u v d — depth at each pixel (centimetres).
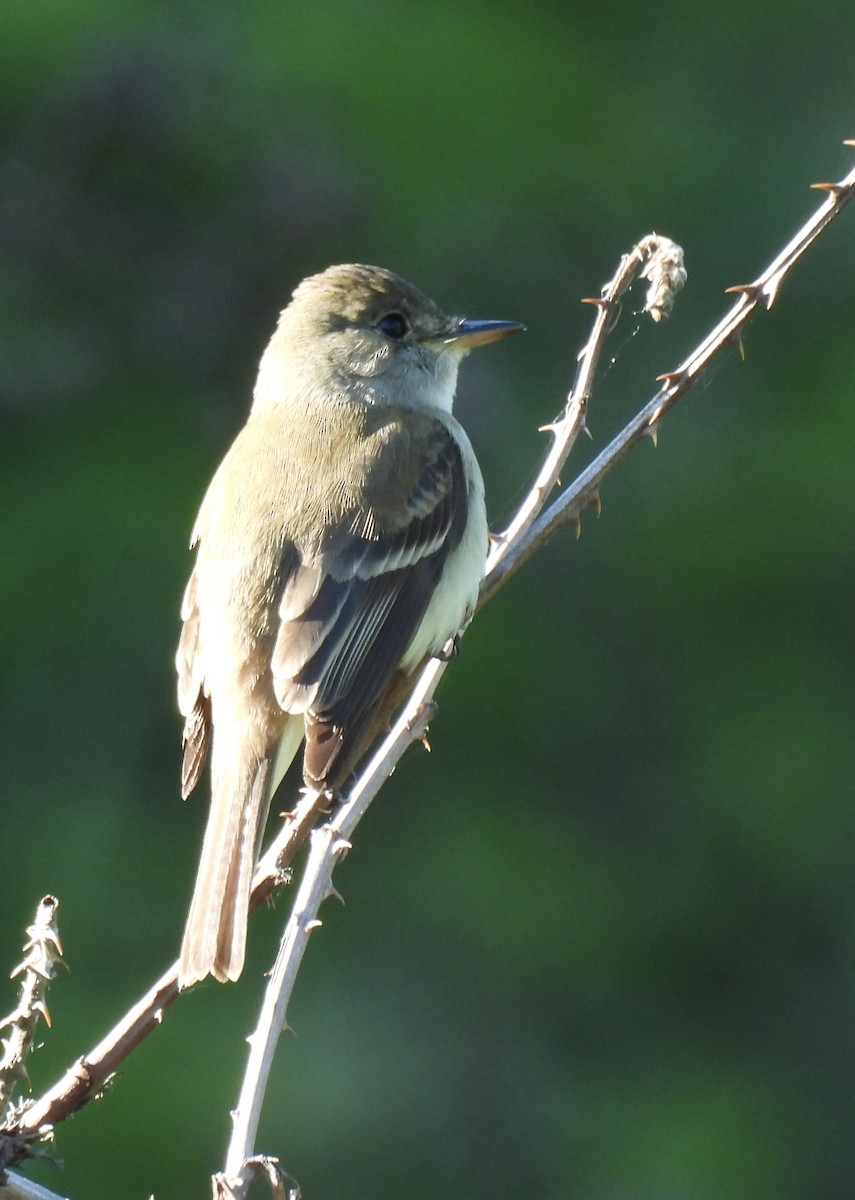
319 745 656
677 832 1392
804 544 1471
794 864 1385
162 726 1327
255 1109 474
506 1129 1245
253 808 655
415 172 1498
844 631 1457
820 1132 1297
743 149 1627
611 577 1461
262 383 824
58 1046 1172
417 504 731
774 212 1595
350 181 1459
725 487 1487
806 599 1457
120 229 1441
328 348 800
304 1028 1240
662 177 1584
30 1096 566
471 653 1408
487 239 1496
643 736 1416
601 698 1422
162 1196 1116
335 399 790
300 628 687
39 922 473
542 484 636
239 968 573
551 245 1521
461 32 1602
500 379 1435
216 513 735
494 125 1562
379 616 706
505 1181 1225
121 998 1214
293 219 1439
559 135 1570
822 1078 1337
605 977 1332
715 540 1470
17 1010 468
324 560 703
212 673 694
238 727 676
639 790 1395
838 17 1709
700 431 1506
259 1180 1166
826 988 1366
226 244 1441
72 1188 1099
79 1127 1120
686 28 1689
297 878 1263
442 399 819
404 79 1530
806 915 1380
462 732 1388
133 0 1517
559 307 1504
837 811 1403
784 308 1569
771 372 1548
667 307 616
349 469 733
